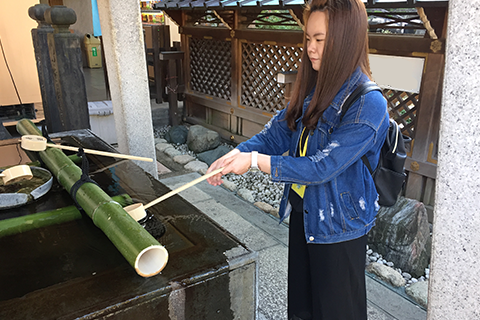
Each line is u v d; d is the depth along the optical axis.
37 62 3.57
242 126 5.50
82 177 1.52
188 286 1.13
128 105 2.89
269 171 1.30
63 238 1.37
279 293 2.27
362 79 1.30
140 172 1.99
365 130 1.24
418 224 2.70
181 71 6.44
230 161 1.36
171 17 5.98
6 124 4.05
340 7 1.22
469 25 1.06
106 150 2.34
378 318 2.12
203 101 6.05
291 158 1.30
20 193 1.62
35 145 1.63
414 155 3.40
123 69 2.80
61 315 0.98
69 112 3.38
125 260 1.23
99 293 1.07
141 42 2.82
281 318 2.07
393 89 3.45
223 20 4.98
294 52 4.45
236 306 1.27
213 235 1.38
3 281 1.13
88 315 0.98
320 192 1.38
